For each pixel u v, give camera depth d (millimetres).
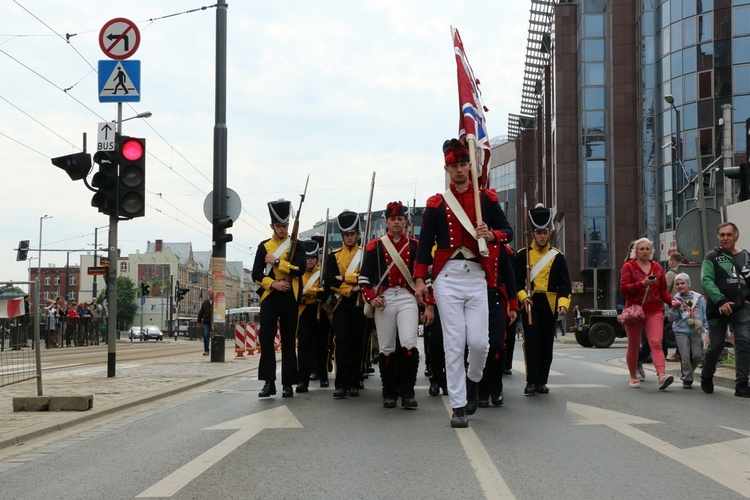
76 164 12969
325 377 11875
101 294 81625
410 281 8766
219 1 18953
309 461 5789
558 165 57250
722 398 9680
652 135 50219
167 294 156625
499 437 6695
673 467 5445
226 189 18922
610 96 54531
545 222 10336
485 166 8156
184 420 8344
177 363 19094
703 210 13727
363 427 7355
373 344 16016
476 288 7254
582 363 16750
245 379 13953
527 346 10125
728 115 19875
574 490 4793
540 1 59875
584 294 56156
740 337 9930
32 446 7004
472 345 7273
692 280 13664
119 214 13609
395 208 8789
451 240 7242
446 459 5766
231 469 5574
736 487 4859
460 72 8031
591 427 7230
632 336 11055
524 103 80312
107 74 13836
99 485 5234
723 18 44562
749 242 14664
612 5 54219
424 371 14961
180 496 4816
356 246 10219
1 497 4980
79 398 8984
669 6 47469
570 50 57594
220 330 19406
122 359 22312
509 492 4746
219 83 18844
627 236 53719
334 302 10344
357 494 4758
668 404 9023
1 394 11023
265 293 10219
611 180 54344
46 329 33188
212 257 19266
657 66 49594
